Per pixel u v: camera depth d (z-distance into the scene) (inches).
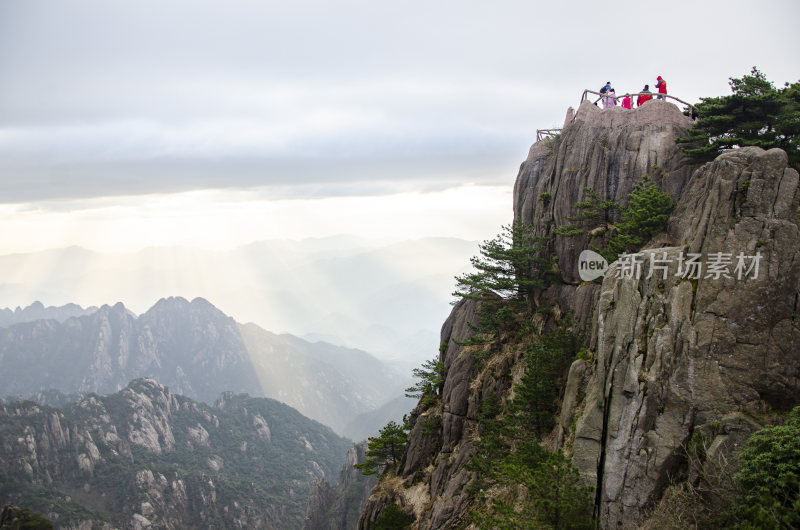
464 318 2596.0
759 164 1235.9
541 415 1766.7
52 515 7677.2
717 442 1112.2
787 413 1123.9
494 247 2347.4
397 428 2834.6
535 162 2448.3
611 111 2190.0
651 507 1144.8
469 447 2079.2
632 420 1206.9
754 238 1202.6
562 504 1199.6
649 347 1230.3
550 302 2196.1
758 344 1161.4
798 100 1763.0
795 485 970.7
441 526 1863.9
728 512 1050.7
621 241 1833.2
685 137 1939.0
